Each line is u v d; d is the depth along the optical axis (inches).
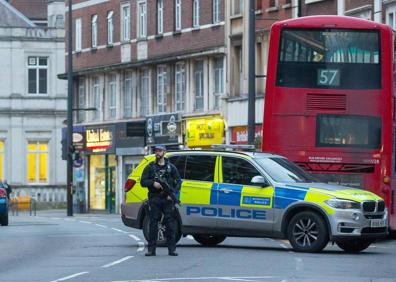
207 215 1793.8
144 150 4466.0
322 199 1708.9
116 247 1878.7
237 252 1724.9
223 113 3902.6
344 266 1477.6
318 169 1980.8
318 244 1707.7
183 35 4192.9
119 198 4702.3
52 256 1706.4
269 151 1985.7
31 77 6146.7
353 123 1979.6
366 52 1977.1
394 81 2037.4
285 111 1984.5
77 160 4357.8
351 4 3304.6
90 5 4928.6
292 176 1768.0
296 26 1987.0
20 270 1467.8
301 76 1983.3
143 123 4448.8
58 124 6146.7
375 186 1985.7
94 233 2438.5
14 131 6092.5
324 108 1977.1
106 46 4790.8
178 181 1652.3
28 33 6146.7
